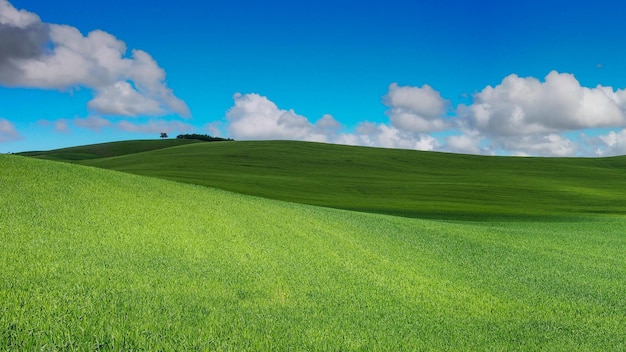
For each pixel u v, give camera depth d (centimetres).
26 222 1719
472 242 2461
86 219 1878
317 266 1608
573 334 1058
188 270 1372
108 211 2062
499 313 1216
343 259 1767
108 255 1438
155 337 799
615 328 1129
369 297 1276
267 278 1376
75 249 1458
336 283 1395
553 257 2180
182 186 3148
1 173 2406
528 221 4056
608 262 2120
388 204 5484
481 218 4338
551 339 1012
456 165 10800
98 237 1648
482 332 1038
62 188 2334
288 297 1204
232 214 2445
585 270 1908
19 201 2000
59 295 998
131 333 809
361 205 5291
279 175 8362
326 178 8231
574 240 2761
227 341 820
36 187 2270
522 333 1046
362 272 1580
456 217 4391
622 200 6675
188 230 1950
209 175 7731
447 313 1183
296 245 1936
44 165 2773
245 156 10550
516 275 1734
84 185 2486
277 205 3097
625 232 3219
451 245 2316
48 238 1548
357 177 8562
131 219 1988
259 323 948
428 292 1384
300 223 2477
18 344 722
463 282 1557
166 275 1288
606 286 1620
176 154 11019
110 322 857
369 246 2077
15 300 931
